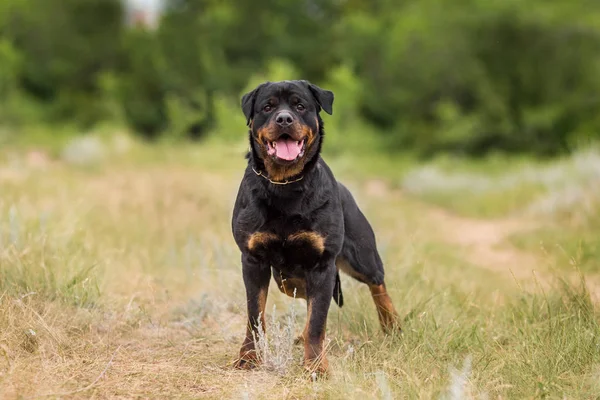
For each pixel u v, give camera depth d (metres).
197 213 10.78
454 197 16.80
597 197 11.12
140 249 8.06
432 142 28.09
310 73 35.47
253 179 4.69
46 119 31.17
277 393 4.17
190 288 6.78
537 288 6.15
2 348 4.32
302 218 4.56
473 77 28.27
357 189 15.98
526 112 26.98
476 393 3.94
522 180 16.05
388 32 34.34
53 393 3.82
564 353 4.52
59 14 34.28
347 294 5.89
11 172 13.66
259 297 4.78
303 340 5.27
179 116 25.78
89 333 5.19
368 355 4.77
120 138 20.83
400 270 6.82
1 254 5.93
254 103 4.88
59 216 8.32
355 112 29.03
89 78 34.50
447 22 29.05
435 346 4.82
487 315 5.62
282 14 35.94
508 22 27.58
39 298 5.45
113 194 12.00
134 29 35.00
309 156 4.67
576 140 25.20
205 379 4.39
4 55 30.09
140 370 4.47
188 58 32.62
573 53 27.44
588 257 8.23
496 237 11.09
